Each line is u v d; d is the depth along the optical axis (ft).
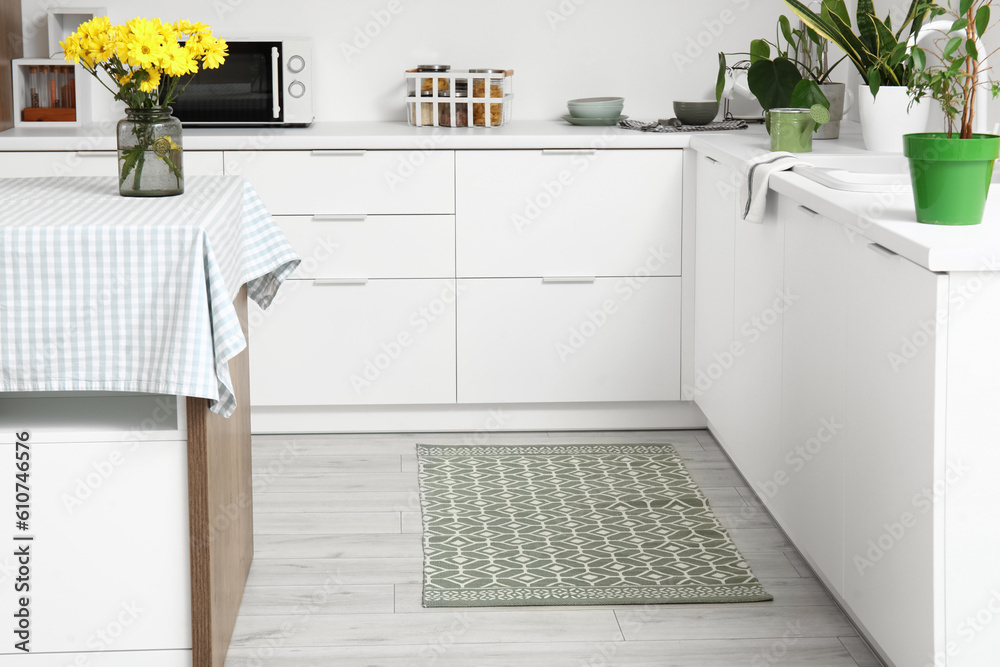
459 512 9.52
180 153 7.06
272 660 7.07
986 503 5.66
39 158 10.94
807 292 7.61
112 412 6.47
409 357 11.46
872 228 6.24
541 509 9.58
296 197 11.09
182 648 6.43
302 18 12.42
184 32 7.08
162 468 6.24
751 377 9.21
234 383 7.57
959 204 6.07
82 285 5.85
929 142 6.01
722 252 10.10
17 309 5.85
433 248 11.24
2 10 11.62
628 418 11.85
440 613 7.73
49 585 6.31
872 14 9.55
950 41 6.42
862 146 9.98
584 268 11.34
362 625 7.55
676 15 12.53
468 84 11.76
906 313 5.88
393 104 12.61
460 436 11.64
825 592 8.02
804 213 7.61
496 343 11.46
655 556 8.61
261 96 11.65
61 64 11.88
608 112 11.97
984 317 5.52
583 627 7.54
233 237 7.13
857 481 6.74
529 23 12.52
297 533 9.08
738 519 9.34
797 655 7.13
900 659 6.20
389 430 11.76
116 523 6.27
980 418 5.60
